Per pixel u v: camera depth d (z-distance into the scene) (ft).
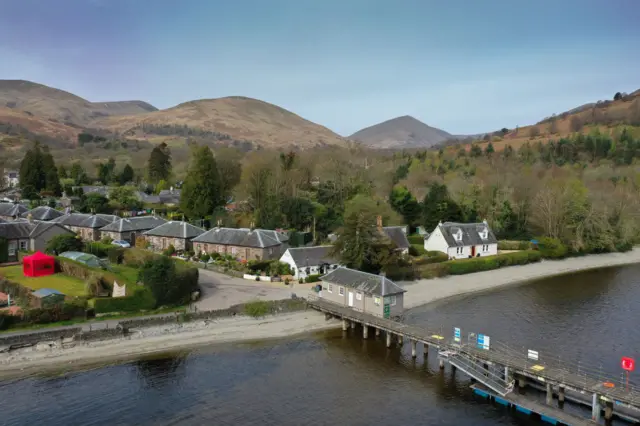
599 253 382.83
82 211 419.13
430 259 307.17
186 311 203.21
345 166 458.09
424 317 219.61
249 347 183.11
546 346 185.16
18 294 206.28
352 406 143.13
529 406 139.54
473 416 138.72
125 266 257.55
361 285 206.28
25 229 292.81
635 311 231.71
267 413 138.31
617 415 134.10
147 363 166.71
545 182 442.50
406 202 398.21
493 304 242.37
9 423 129.29
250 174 383.86
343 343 189.78
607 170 583.58
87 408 137.90
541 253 352.69
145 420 132.87
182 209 390.63
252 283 253.03
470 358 161.68
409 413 139.95
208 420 133.90
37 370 157.28
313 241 327.47
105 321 187.73
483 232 354.33
